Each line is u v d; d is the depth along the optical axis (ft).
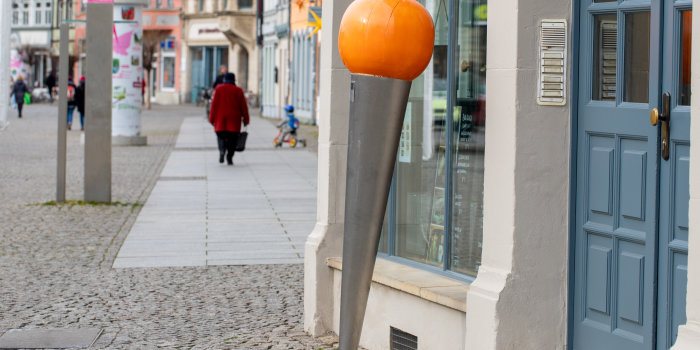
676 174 15.26
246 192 54.34
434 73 20.77
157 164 73.36
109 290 27.96
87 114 48.80
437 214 20.56
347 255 14.15
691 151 13.30
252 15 222.48
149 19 252.83
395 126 14.10
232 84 72.13
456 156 19.84
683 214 15.14
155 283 29.01
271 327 23.53
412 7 14.17
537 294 17.16
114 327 23.58
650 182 15.69
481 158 19.07
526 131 16.80
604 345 16.76
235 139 73.00
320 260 22.34
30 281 29.17
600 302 16.79
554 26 16.81
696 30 13.19
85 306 25.90
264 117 178.50
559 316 17.33
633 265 16.14
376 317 20.79
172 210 46.44
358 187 14.05
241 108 72.64
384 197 14.14
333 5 21.66
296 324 23.82
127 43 92.73
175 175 64.54
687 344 13.39
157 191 54.90
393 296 20.20
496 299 16.89
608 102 16.55
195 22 243.60
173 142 100.32
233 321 24.21
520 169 16.81
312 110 146.20
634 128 15.98
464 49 19.65
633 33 16.11
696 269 13.29
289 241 37.19
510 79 16.75
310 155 83.15
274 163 74.38
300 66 155.12
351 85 14.16
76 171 67.15
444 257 20.12
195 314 24.99
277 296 27.20
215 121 72.64
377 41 13.85
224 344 21.86
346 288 14.19
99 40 48.75
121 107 93.71
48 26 289.94
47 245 35.99
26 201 49.90
